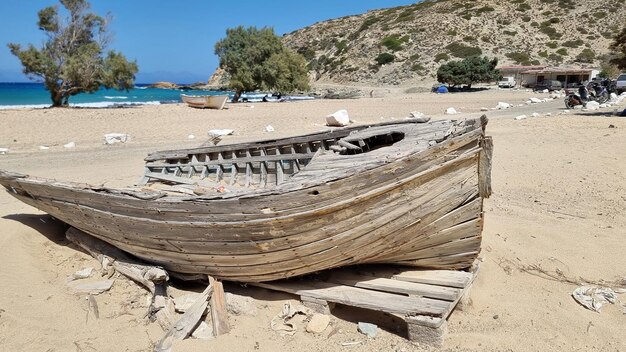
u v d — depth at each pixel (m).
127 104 36.25
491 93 42.59
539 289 5.51
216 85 93.25
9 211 7.60
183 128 20.20
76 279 5.64
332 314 4.96
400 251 4.96
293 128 19.52
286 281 5.25
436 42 70.06
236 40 42.34
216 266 5.07
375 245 4.74
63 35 31.41
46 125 20.88
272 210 4.39
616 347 4.40
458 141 4.57
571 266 6.03
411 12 85.50
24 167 12.21
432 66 62.84
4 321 4.71
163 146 15.73
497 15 76.06
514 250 6.46
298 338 4.56
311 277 5.29
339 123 19.58
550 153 11.83
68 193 5.70
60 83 31.42
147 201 4.98
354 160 5.14
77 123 21.59
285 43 98.56
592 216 7.77
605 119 16.02
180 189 8.12
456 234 4.94
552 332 4.64
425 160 4.48
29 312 4.90
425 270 5.28
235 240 4.68
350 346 4.44
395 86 59.16
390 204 4.51
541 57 62.75
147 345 4.51
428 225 4.76
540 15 74.94
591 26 68.62
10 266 5.57
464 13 76.88
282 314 4.85
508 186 9.59
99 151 14.90
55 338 4.57
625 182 9.36
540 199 8.73
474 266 5.52
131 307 5.18
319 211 4.33
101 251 5.97
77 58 30.47
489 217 7.74
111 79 32.06
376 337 4.57
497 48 66.62
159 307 4.95
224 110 27.58
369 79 66.12
